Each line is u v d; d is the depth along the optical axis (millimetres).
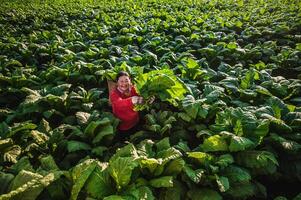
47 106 6914
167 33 13406
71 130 6254
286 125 5168
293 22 12883
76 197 3781
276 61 9258
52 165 4441
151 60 9258
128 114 6211
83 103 6938
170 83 6133
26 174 3859
